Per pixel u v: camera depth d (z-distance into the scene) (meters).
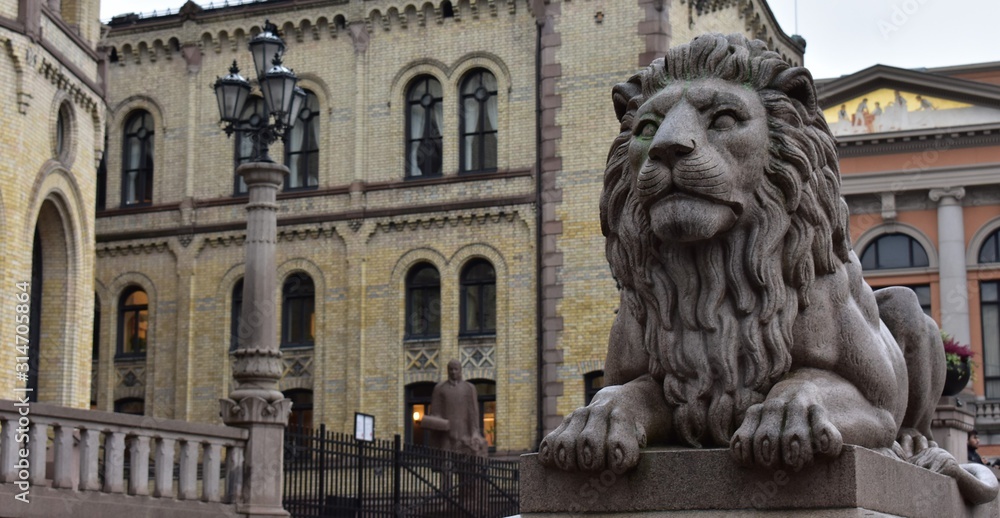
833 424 3.93
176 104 36.38
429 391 33.34
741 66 4.12
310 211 34.78
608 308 31.81
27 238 21.78
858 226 43.84
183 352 35.38
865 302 4.54
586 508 3.96
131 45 36.69
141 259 36.16
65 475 13.51
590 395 31.67
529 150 33.22
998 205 42.84
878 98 43.94
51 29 22.84
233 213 35.56
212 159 36.00
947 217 43.06
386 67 34.78
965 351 11.30
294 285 34.88
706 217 3.96
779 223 4.07
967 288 42.84
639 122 4.14
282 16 35.56
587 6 32.84
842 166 44.12
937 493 4.45
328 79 35.19
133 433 14.43
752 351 4.07
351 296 34.16
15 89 21.62
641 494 3.91
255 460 15.78
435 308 33.75
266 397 15.93
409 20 34.69
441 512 20.45
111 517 13.85
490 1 33.94
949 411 10.80
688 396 4.13
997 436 39.38
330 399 33.94
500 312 32.84
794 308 4.14
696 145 3.95
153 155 36.47
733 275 4.07
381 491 19.77
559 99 32.88
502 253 33.03
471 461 21.33
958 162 43.12
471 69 34.09
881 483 3.88
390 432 33.28
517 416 32.25
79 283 23.89
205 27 36.28
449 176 33.78
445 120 34.09
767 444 3.72
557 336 32.03
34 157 22.16
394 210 34.00
